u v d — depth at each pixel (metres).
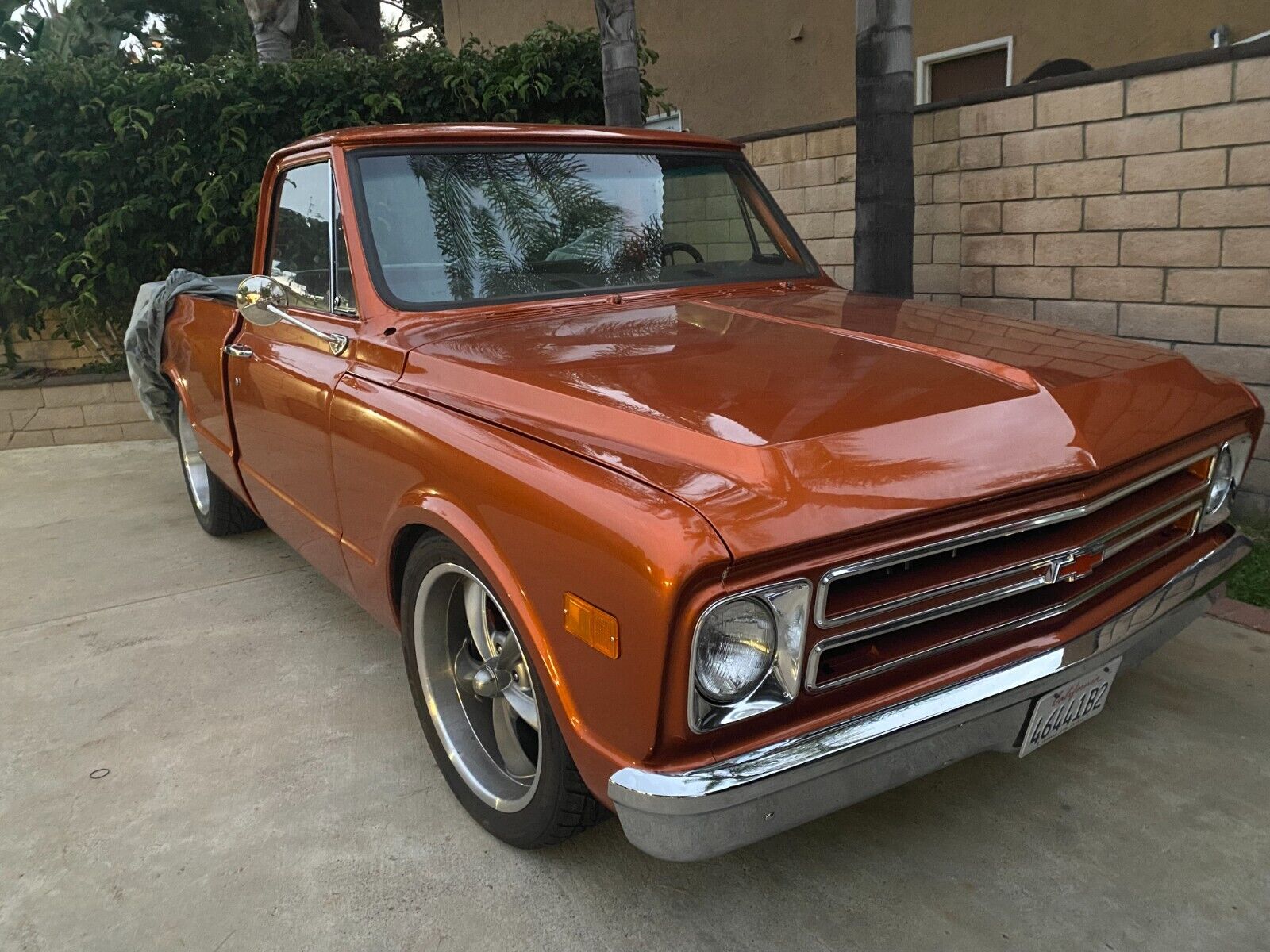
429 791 2.72
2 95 6.68
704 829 1.70
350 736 3.01
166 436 7.57
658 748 1.72
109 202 7.12
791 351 2.41
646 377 2.22
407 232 2.96
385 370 2.70
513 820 2.36
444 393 2.43
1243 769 2.67
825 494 1.74
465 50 7.58
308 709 3.19
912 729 1.84
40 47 9.94
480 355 2.48
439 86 7.33
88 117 6.91
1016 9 6.86
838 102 7.98
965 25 7.22
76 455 7.07
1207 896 2.21
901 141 4.59
